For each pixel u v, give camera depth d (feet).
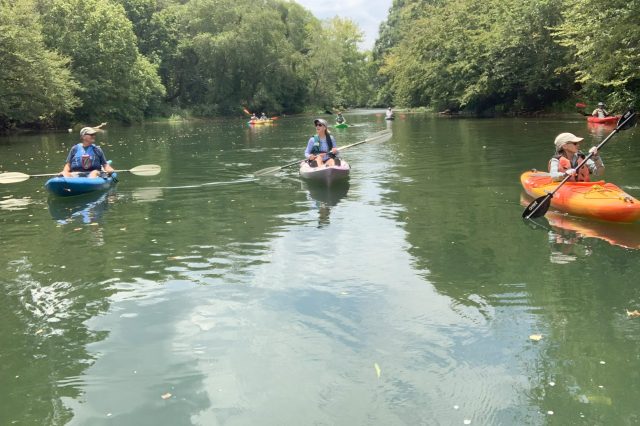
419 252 17.94
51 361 11.40
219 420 9.28
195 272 16.60
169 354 11.56
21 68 85.97
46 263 17.83
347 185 31.17
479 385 10.09
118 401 9.93
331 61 203.72
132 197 29.30
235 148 58.65
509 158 40.81
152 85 139.54
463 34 120.06
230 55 160.66
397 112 169.78
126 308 14.02
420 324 12.65
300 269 16.61
